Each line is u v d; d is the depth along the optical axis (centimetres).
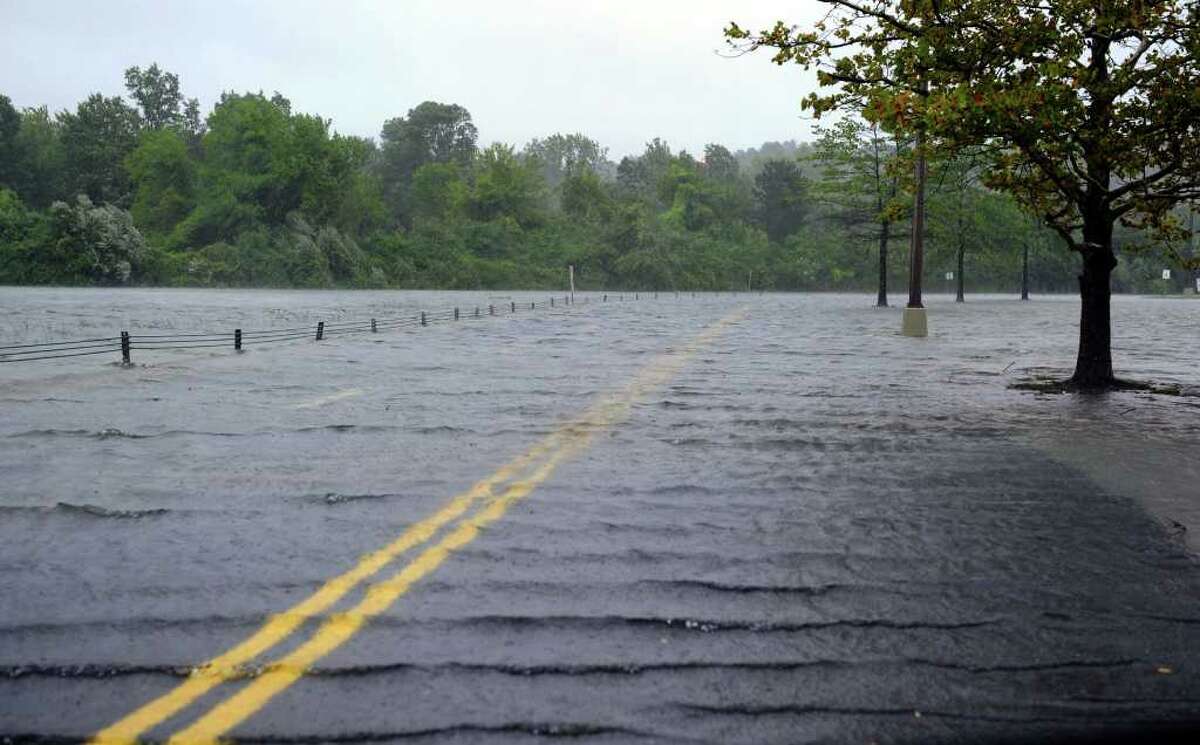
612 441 955
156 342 2388
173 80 12681
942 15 1275
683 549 560
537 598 467
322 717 337
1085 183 1513
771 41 1282
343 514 635
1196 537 600
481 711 343
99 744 316
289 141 9750
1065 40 1259
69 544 558
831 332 3086
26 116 11775
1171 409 1252
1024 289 7656
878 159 5728
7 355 1892
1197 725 339
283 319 3794
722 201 13362
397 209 12762
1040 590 491
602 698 355
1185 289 11300
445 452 880
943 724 339
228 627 423
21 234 8144
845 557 548
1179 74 1252
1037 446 948
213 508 650
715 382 1549
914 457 882
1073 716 346
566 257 11256
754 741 324
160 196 10075
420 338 2655
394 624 428
